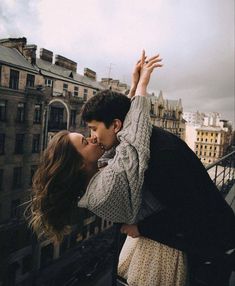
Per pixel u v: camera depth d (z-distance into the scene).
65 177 1.27
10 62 20.95
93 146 1.33
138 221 1.32
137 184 1.19
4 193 20.92
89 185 1.26
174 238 1.27
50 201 1.27
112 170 1.21
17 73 21.62
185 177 1.18
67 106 26.06
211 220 1.23
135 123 1.26
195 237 1.24
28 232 21.78
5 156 20.89
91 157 1.32
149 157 1.21
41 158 1.33
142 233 1.31
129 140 1.24
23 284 21.30
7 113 20.86
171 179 1.18
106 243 27.36
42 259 22.66
